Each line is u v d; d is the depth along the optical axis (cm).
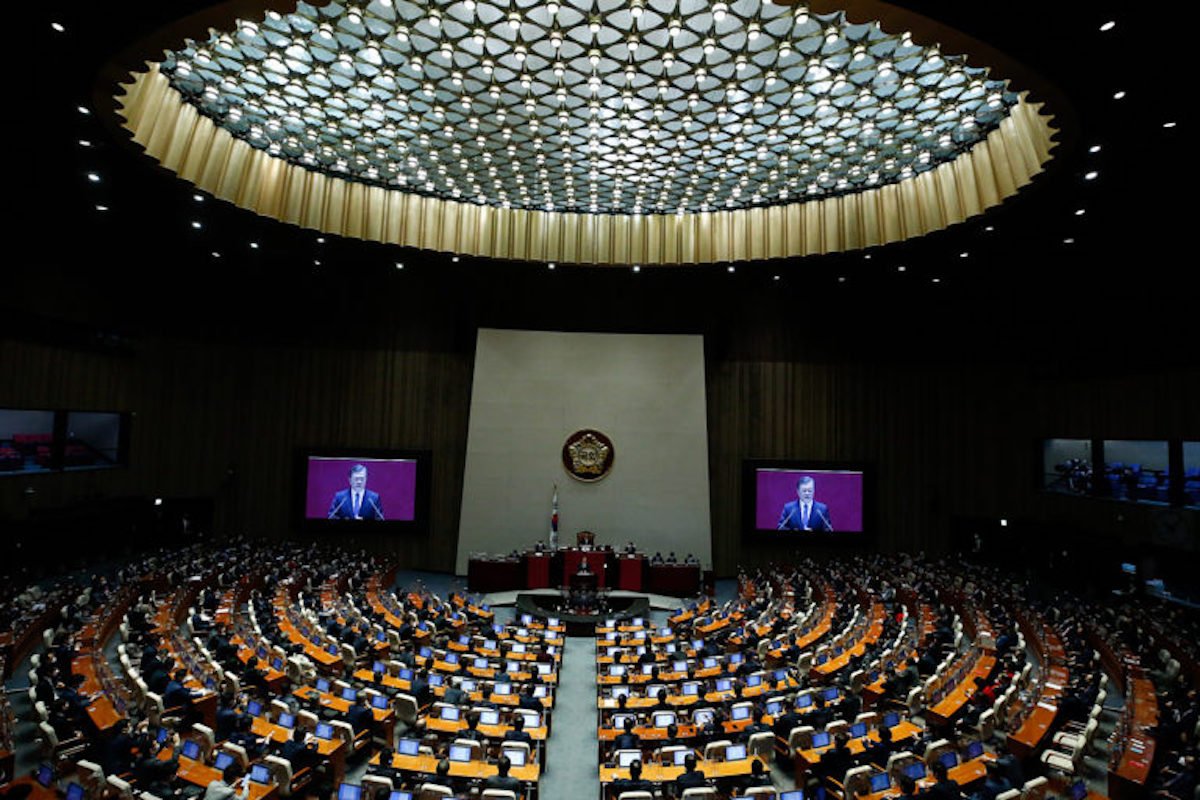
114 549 2736
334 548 3047
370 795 988
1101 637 1858
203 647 1593
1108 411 2611
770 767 1252
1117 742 1177
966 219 2092
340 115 2023
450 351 3247
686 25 1561
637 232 2738
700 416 3183
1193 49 1181
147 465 2908
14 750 1163
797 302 3303
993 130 1958
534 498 3122
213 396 3075
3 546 2284
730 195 2544
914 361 3228
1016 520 2994
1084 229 2156
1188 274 2244
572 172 2378
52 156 1848
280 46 1655
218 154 2095
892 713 1371
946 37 1176
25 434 2956
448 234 2645
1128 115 1414
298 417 3159
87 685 1327
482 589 2848
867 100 1836
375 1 1514
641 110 1966
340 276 3234
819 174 2305
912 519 3159
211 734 1094
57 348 2492
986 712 1279
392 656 1645
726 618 2166
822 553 3192
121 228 2489
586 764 1357
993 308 3134
